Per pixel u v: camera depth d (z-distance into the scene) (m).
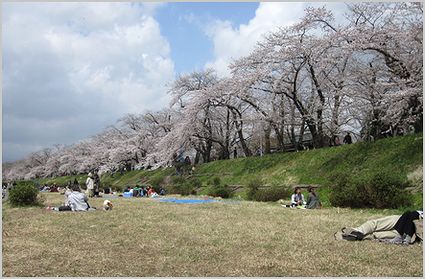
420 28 18.84
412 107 20.44
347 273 5.84
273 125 30.66
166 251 7.25
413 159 19.08
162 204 18.69
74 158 67.00
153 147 48.97
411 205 14.79
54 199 23.27
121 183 48.97
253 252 7.14
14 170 88.88
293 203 16.97
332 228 9.98
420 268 6.09
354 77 22.53
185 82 38.72
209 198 24.58
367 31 20.20
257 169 29.00
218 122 38.94
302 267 6.15
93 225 10.54
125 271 5.98
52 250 7.31
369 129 24.36
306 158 25.98
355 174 20.27
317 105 25.75
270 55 26.06
